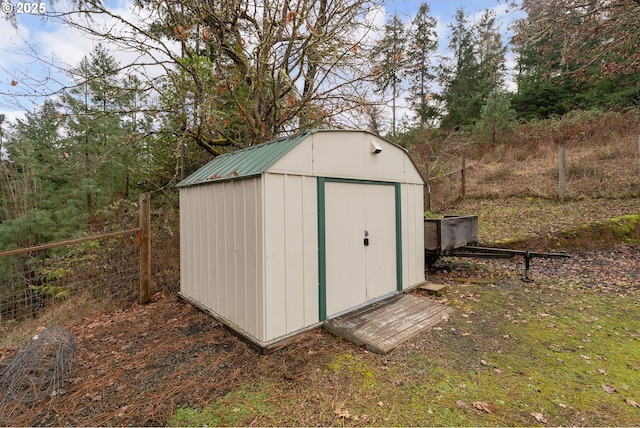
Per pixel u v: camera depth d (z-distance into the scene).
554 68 14.04
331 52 6.01
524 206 8.93
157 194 7.48
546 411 2.24
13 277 6.34
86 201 8.25
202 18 5.59
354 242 3.96
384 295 4.40
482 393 2.46
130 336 3.67
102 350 3.34
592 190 8.69
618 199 8.12
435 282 5.42
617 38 8.26
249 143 6.62
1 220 8.47
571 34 8.66
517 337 3.38
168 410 2.33
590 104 13.45
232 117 6.69
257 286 3.08
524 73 17.58
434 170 11.41
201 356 3.09
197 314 4.17
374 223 4.27
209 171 4.27
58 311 4.97
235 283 3.46
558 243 7.04
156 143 7.11
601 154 10.17
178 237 6.14
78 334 3.82
